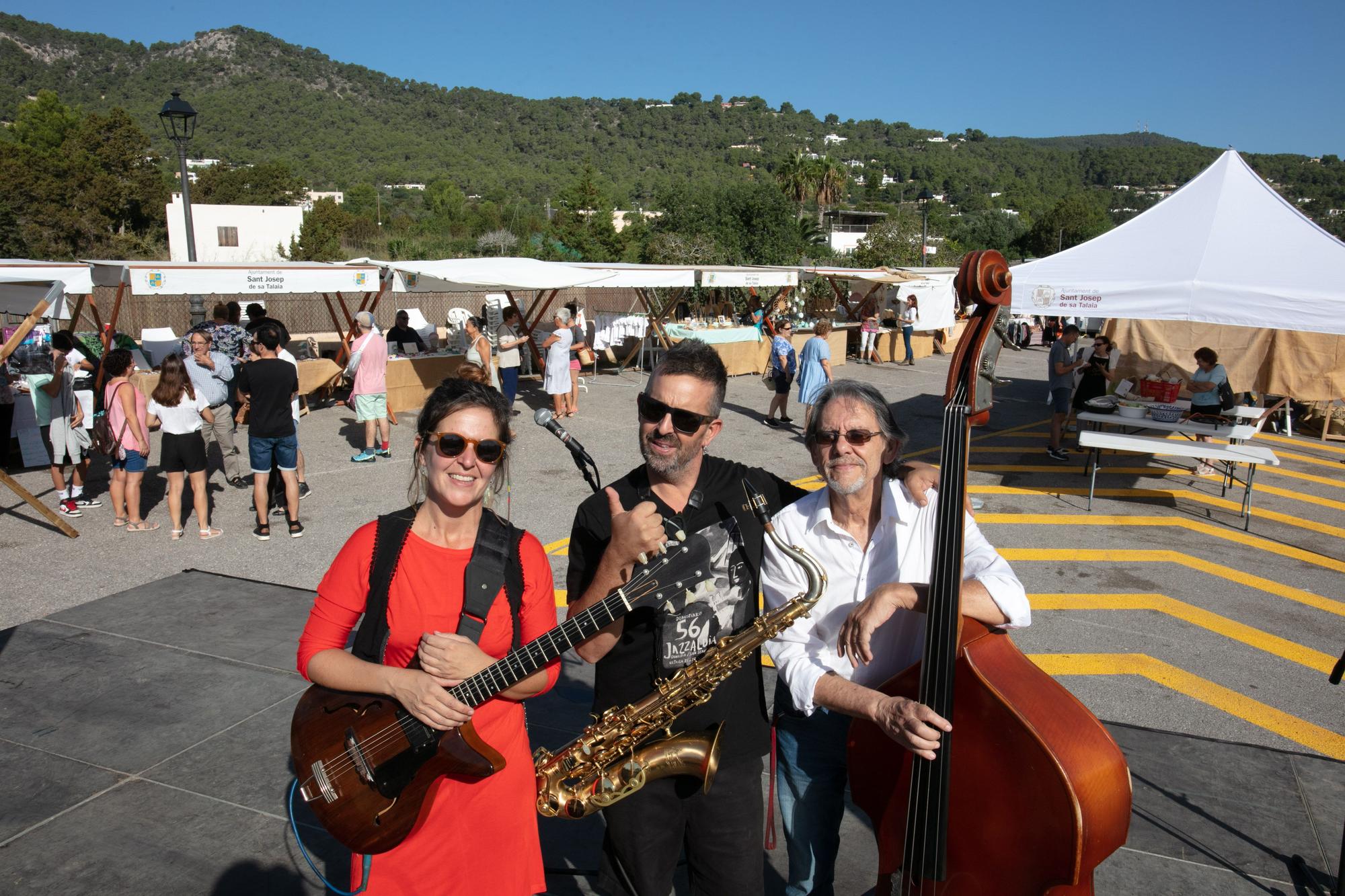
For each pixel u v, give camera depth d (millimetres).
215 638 4891
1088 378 10492
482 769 1842
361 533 1916
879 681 2168
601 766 2016
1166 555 7102
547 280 13016
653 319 16125
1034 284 7992
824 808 2293
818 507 2199
